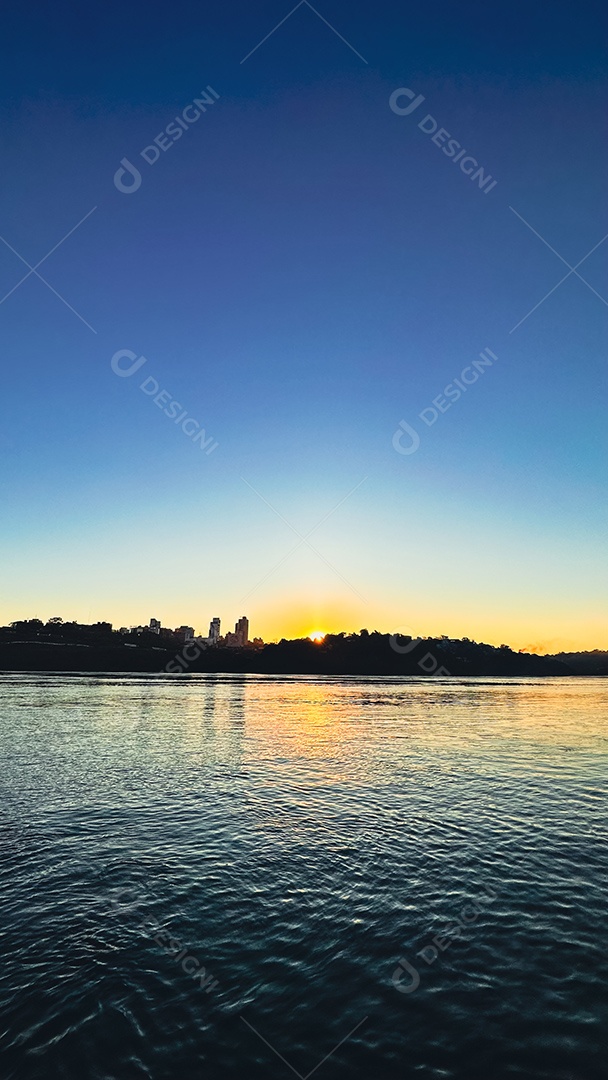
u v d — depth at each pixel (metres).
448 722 59.22
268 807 26.12
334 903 16.33
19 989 12.06
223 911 15.78
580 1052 10.20
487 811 25.64
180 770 34.03
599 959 13.41
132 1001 11.69
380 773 33.47
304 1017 11.21
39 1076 9.59
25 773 33.03
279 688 122.12
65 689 105.69
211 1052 10.20
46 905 16.06
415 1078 9.55
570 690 136.12
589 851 20.61
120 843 21.23
